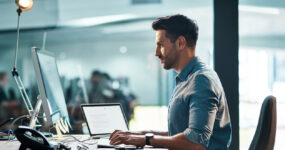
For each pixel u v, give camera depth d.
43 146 1.42
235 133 2.57
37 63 1.60
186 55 1.56
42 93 1.59
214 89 1.42
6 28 6.31
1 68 11.30
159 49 1.58
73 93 5.03
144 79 13.87
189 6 5.53
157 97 13.62
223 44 2.62
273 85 9.46
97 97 5.82
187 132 1.38
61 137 2.05
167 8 6.25
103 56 14.14
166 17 1.56
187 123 1.50
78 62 13.97
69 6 6.88
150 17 7.02
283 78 9.72
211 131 1.38
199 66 1.52
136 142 1.45
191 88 1.45
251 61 9.59
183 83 1.54
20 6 2.11
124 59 14.06
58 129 2.05
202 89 1.41
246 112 7.46
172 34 1.54
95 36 11.86
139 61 13.95
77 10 6.95
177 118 1.52
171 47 1.55
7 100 4.77
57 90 1.96
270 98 1.58
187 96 1.46
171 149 1.41
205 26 4.10
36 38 3.12
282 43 9.77
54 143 1.69
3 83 6.83
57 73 2.10
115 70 14.09
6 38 10.59
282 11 7.37
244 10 7.19
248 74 9.24
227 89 2.60
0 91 4.93
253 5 6.07
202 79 1.43
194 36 1.56
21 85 2.12
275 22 8.48
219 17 2.62
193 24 1.55
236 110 2.59
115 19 7.32
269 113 1.55
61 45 13.74
